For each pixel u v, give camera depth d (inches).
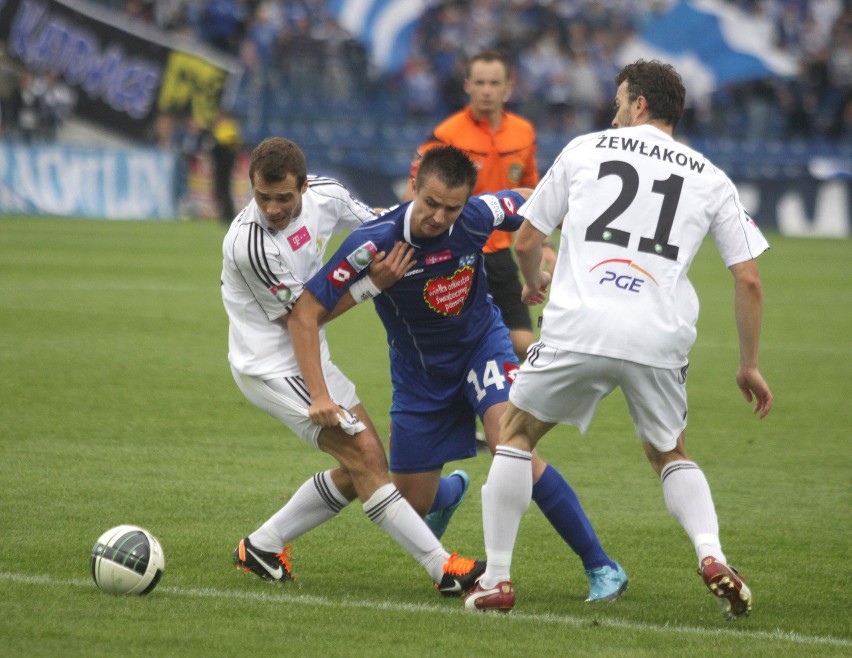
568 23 4168.3
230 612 573.9
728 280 2642.7
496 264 1029.8
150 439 1005.8
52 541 705.6
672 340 581.0
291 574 658.8
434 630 556.4
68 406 1120.2
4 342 1464.1
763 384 595.2
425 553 632.4
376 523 640.4
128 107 3501.5
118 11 3649.1
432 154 610.5
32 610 561.6
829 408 1228.5
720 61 4254.4
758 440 1075.3
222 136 3501.5
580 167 603.8
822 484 916.0
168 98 3508.9
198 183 3535.9
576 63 4074.8
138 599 588.4
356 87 3976.4
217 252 2699.3
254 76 3853.3
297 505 650.2
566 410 600.4
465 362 681.6
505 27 4079.7
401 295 657.6
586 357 578.9
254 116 3850.9
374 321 1855.3
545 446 1035.9
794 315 2010.3
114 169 3459.6
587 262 587.5
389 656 513.0
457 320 669.3
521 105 4037.9
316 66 3924.7
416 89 3983.8
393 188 3897.6
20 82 3408.0
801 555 728.3
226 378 1289.4
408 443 691.4
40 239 2832.2
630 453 1014.4
